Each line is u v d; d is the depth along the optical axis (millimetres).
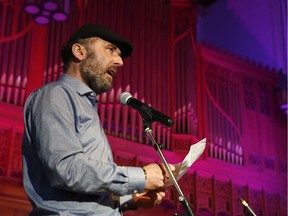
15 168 5598
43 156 1929
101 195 2059
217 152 7359
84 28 2422
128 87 6867
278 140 8164
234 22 9477
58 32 6523
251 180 7555
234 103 7902
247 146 7738
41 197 2020
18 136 5742
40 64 6219
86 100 2217
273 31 9469
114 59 2387
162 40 7551
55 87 2109
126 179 1981
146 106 2350
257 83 8352
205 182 7086
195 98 7457
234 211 7180
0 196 5391
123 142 6496
